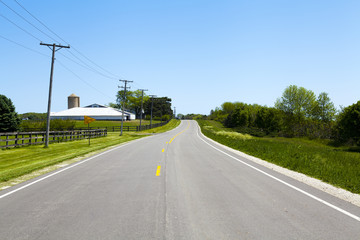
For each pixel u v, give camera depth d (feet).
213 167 39.83
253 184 28.32
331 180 31.19
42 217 17.46
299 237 14.60
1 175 32.30
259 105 408.87
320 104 243.19
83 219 17.08
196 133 200.03
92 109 367.66
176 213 18.40
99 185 27.37
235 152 63.93
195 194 23.75
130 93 496.64
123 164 42.65
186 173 34.50
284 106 254.27
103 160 47.60
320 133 219.41
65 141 96.63
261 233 15.07
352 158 59.31
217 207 19.93
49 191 24.79
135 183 28.32
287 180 30.81
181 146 79.92
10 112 158.92
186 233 14.92
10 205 20.25
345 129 145.38
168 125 340.39
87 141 99.50
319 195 24.08
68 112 355.15
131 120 393.70
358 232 15.43
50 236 14.40
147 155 55.52
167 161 46.29
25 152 63.72
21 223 16.35
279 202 21.54
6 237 14.25
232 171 36.45
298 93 247.91
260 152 60.64
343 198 23.30
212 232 15.11
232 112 387.55
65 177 31.83
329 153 68.54
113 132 195.52
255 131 260.21
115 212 18.53
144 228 15.60
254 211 19.10
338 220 17.43
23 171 34.88
